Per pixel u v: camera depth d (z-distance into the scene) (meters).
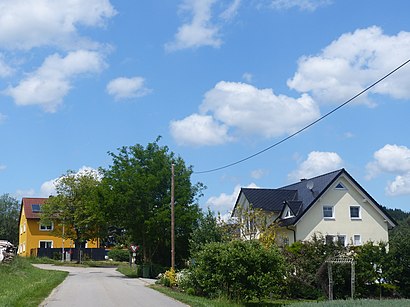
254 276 22.06
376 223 42.44
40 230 70.12
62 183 56.38
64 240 63.88
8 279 25.34
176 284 28.31
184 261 38.81
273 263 22.67
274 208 43.78
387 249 32.88
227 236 35.09
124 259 63.38
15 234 94.31
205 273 22.97
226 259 22.09
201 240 35.03
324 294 29.66
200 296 24.17
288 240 41.44
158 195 39.47
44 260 55.38
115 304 19.55
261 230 35.84
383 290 31.22
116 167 39.41
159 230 38.31
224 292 22.53
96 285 28.17
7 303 16.53
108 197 38.03
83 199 54.81
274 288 22.53
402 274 31.66
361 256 31.36
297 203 42.16
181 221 37.88
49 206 56.75
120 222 38.88
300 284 29.64
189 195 39.72
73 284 28.53
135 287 27.50
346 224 41.69
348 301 20.47
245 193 44.91
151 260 39.88
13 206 96.62
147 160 40.03
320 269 29.66
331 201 41.78
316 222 41.06
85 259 60.25
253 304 22.53
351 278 29.53
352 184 42.22
